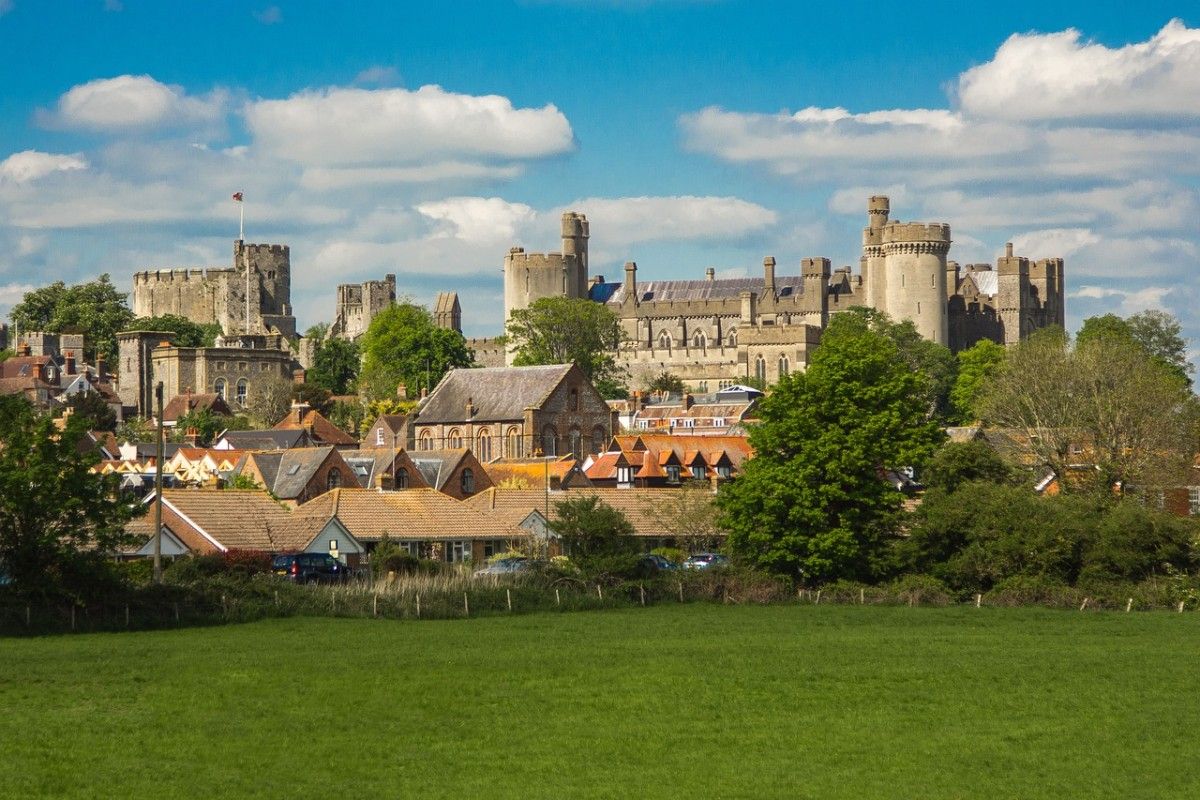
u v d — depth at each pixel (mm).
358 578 125125
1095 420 157500
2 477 104250
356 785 68938
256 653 97438
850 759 73688
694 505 143750
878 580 127500
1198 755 74438
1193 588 122312
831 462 126750
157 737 76875
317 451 168250
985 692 88062
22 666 92812
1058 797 67750
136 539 108562
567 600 119562
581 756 74000
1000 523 126375
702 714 82625
